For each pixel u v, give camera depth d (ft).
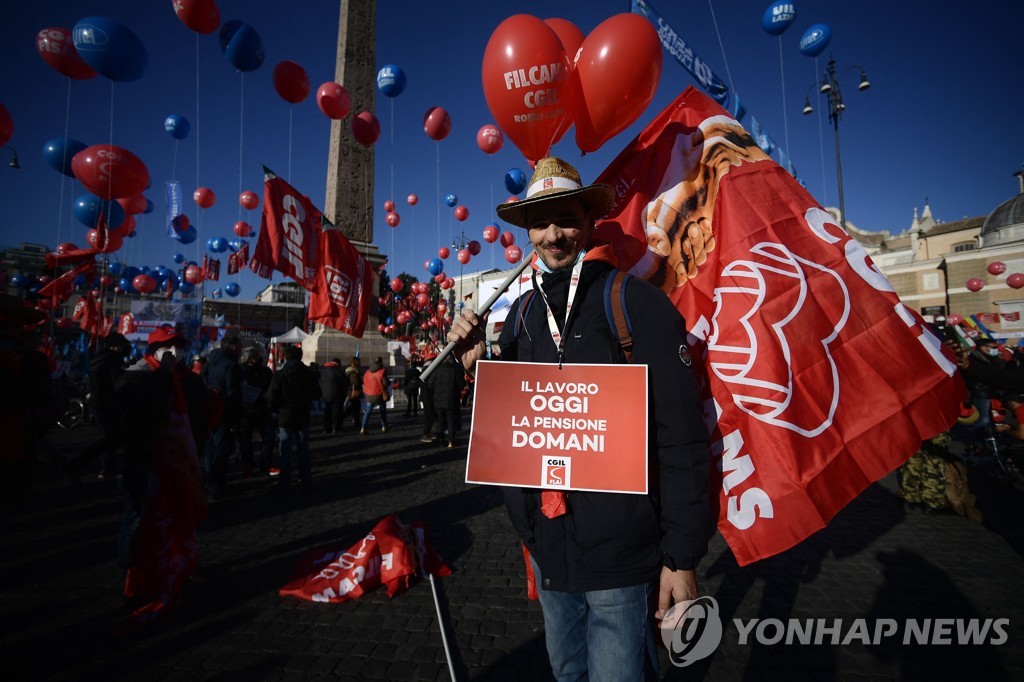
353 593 10.04
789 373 5.23
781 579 10.66
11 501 9.13
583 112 6.63
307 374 18.54
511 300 6.42
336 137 51.21
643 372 4.01
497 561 12.00
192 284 57.52
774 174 6.00
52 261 26.55
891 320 5.30
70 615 9.39
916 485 15.31
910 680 7.33
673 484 3.74
